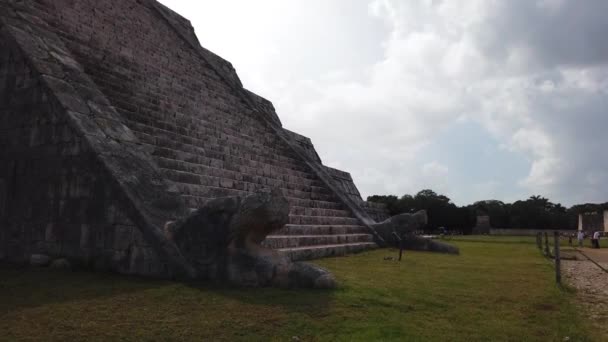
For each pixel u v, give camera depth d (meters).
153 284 6.12
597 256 16.20
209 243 6.44
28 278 6.52
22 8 10.49
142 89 12.58
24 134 8.57
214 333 4.34
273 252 6.62
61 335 4.15
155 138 10.25
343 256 10.90
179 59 16.77
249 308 5.11
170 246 6.63
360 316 4.98
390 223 14.38
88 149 7.71
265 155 14.93
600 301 6.55
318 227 12.16
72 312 4.80
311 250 9.95
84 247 7.46
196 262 6.46
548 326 4.91
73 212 7.70
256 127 16.70
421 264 9.77
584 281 8.66
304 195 14.32
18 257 8.27
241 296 5.59
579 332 4.69
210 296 5.55
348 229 13.79
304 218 12.28
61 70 9.12
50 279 6.45
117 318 4.66
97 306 5.04
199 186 9.68
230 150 13.09
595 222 44.00
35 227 8.13
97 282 6.25
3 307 4.95
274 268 6.24
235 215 6.27
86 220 7.52
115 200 7.25
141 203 7.12
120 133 8.65
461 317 5.16
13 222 8.44
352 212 15.22
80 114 8.29
